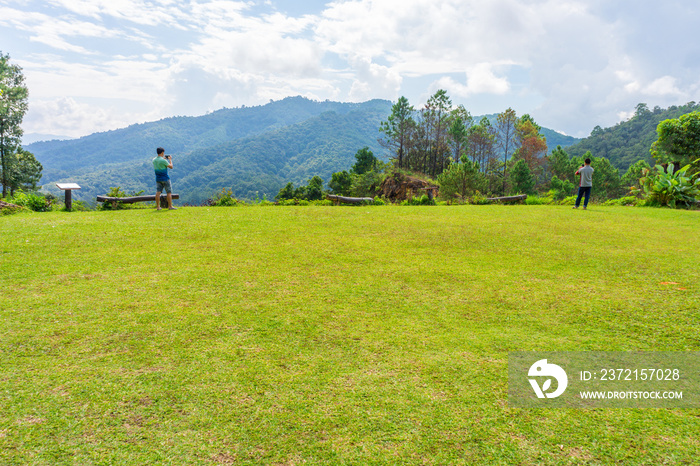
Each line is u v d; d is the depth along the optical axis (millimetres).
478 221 9414
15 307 3764
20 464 1865
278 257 5766
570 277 4855
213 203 14633
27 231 7285
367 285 4516
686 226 8680
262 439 2047
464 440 2049
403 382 2561
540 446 2006
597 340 3164
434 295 4203
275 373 2654
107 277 4723
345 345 3057
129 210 11203
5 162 41438
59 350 2951
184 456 1930
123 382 2543
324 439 2049
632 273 4996
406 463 1883
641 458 1913
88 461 1895
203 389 2471
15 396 2381
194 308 3783
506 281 4691
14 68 40000
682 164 19438
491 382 2572
